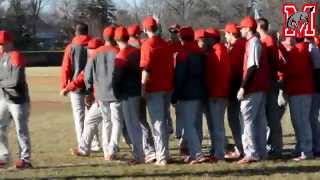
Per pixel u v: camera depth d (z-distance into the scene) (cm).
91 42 3234
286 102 3170
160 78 2853
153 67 2831
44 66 17700
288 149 3412
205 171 2700
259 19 3038
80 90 3312
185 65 2891
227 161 2980
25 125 2848
